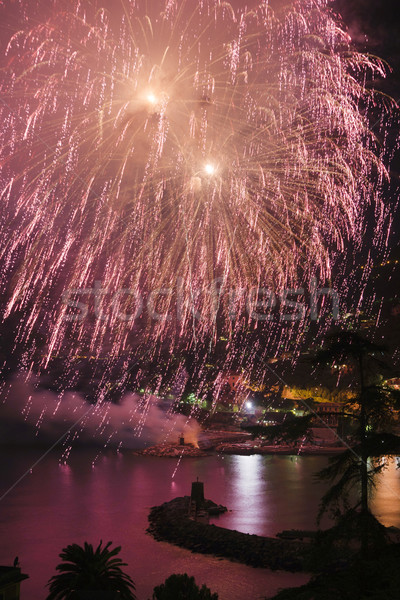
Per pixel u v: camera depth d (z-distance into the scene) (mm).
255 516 47406
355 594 12609
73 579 21797
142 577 32969
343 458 19062
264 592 29891
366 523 16484
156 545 40281
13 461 87812
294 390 113562
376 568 13109
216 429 121250
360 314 113750
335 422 98062
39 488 64875
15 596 20328
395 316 108688
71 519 49188
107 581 22047
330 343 21281
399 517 42500
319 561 16391
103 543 41188
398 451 18156
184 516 46344
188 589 17016
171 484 67312
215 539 39094
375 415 19188
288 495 57719
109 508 53594
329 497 18375
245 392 123688
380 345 20766
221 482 67812
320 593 12977
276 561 34375
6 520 49031
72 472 77688
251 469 78875
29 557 38156
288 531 39500
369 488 18297
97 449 102500
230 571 33688
